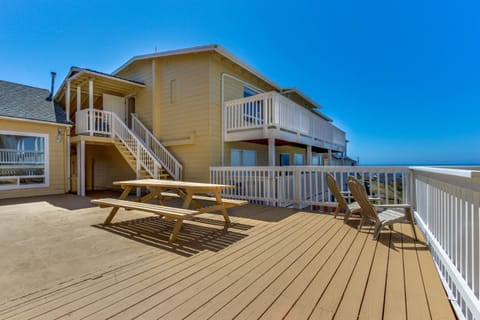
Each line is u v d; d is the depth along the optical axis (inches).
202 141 332.8
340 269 97.6
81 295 78.6
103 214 212.7
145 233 152.7
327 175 189.0
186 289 81.9
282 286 83.7
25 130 332.2
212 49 309.7
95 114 388.8
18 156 327.6
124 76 440.1
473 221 63.1
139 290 81.4
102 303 73.6
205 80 331.6
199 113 336.5
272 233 150.3
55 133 361.1
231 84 368.5
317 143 435.5
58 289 82.8
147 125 397.7
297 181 238.8
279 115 300.2
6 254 118.0
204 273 94.5
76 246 129.0
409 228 159.8
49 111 378.9
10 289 83.2
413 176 178.5
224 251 119.4
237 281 87.6
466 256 67.5
